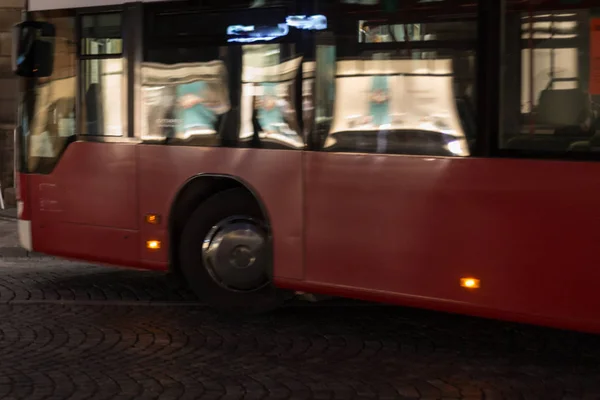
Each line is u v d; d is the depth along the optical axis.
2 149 18.41
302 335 8.30
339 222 8.06
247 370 7.20
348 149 7.99
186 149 9.01
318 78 8.14
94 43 9.63
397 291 7.77
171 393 6.60
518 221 7.11
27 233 10.25
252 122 8.57
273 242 8.48
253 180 8.56
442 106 7.47
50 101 10.01
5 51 18.42
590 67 6.79
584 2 6.79
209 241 9.04
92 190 9.71
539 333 8.34
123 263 9.55
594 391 6.70
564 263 6.91
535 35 7.02
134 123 9.36
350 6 7.93
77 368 7.22
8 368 7.21
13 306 9.45
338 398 6.53
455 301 7.46
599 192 6.74
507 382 6.91
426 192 7.56
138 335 8.27
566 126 6.89
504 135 7.17
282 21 8.34
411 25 7.61
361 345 7.96
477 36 7.26
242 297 9.01
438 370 7.22
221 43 8.75
